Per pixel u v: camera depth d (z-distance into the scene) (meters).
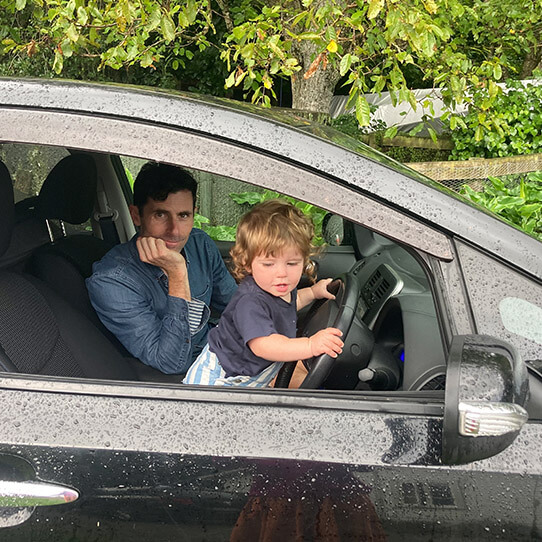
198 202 2.54
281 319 1.87
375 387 1.96
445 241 1.50
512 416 1.28
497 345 1.35
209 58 11.17
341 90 12.79
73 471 1.45
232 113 1.56
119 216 2.74
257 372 1.86
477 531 1.44
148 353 2.19
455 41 7.16
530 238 1.55
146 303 2.26
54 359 1.83
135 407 1.48
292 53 7.22
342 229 2.73
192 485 1.44
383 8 3.54
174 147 1.51
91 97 1.55
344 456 1.44
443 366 1.80
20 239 2.11
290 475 1.44
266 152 1.52
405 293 2.12
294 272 1.84
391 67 4.59
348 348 1.95
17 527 1.46
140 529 1.46
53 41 4.08
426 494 1.43
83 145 1.51
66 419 1.47
